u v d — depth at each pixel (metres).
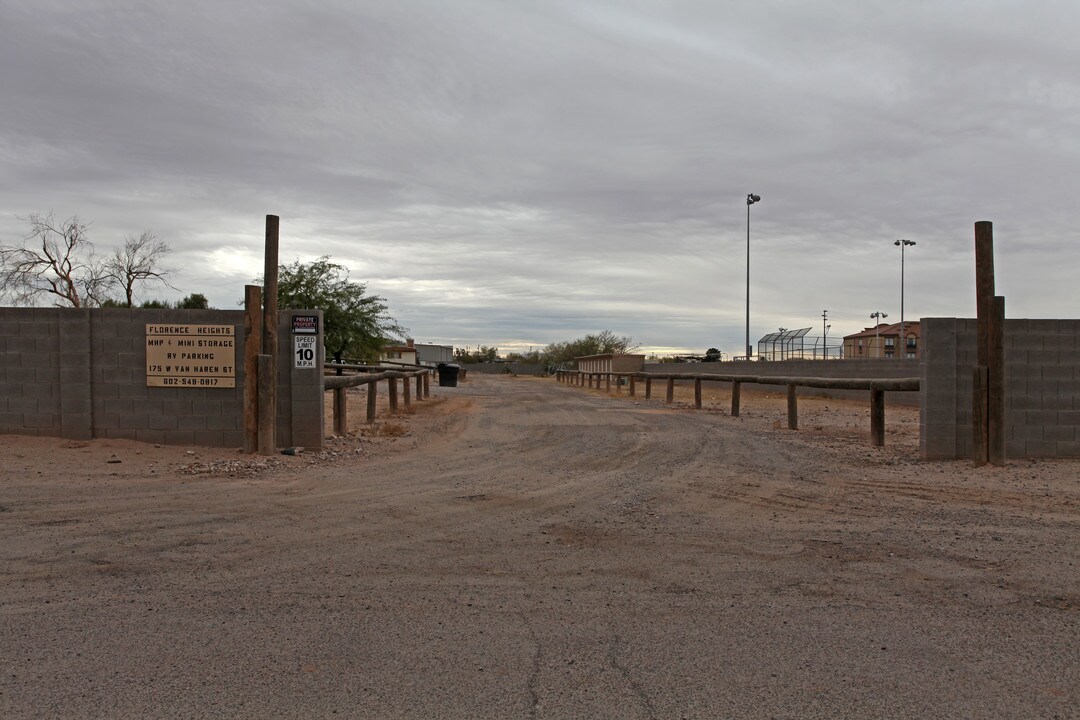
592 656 4.44
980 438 11.30
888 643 4.64
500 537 7.21
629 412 22.42
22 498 8.48
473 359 119.06
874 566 6.28
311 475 10.48
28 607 5.16
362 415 20.12
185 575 5.90
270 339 11.79
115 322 11.98
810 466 11.66
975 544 6.97
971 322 11.88
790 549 6.82
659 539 7.18
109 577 5.82
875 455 12.80
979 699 3.91
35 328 11.90
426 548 6.79
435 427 17.66
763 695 3.95
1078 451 11.77
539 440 15.14
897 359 28.98
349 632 4.78
